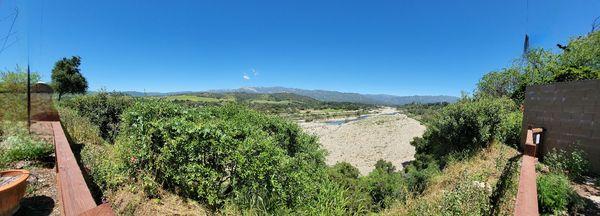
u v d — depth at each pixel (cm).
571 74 1366
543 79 1558
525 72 1767
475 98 1238
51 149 549
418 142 1393
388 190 755
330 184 604
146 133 480
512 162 625
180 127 461
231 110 905
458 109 1080
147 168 479
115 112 1016
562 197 464
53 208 348
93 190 389
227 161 458
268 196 484
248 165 466
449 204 474
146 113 591
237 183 473
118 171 458
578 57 1441
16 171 346
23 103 797
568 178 611
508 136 1048
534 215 195
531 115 896
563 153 729
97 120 1004
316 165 844
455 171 796
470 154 977
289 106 16575
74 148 584
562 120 750
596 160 643
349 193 642
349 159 2803
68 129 778
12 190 308
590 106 662
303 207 496
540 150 832
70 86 3297
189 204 429
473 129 1026
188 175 454
